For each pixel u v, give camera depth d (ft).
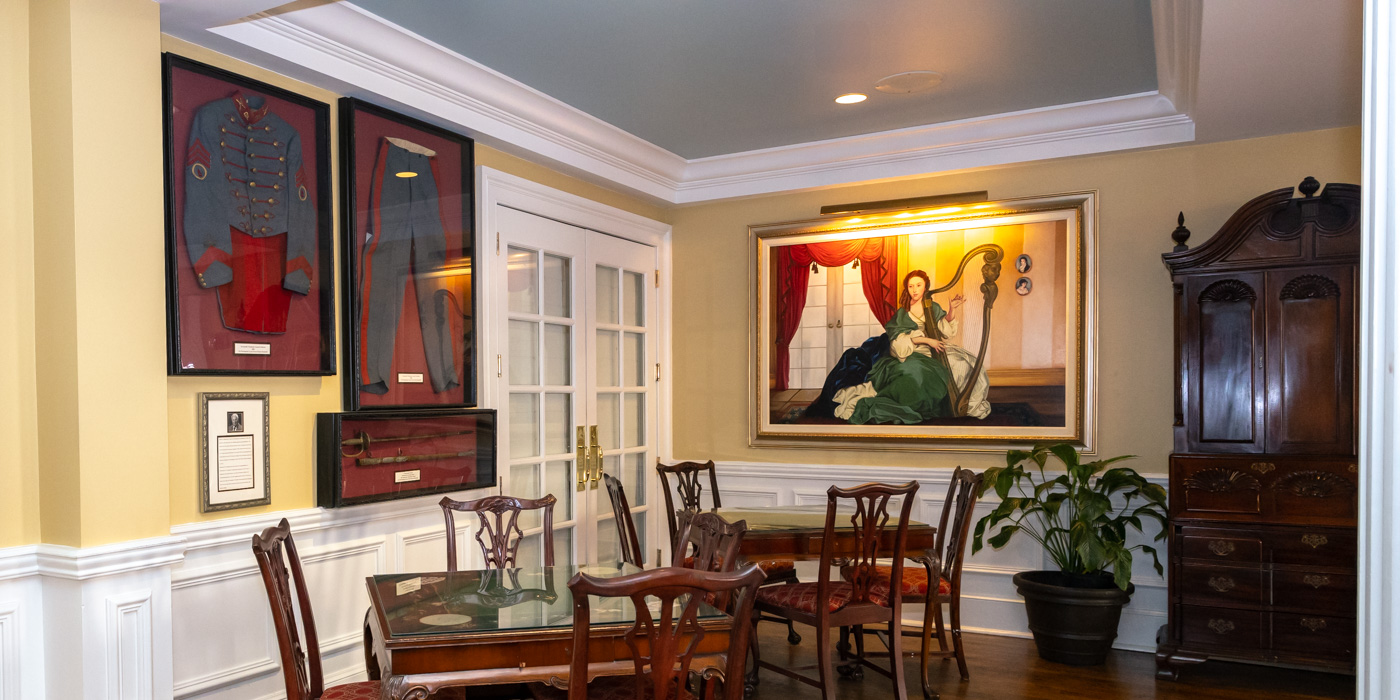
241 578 11.36
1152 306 15.96
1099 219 16.37
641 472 19.77
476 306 15.07
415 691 7.39
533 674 7.68
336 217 12.65
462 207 14.60
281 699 11.82
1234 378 14.10
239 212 11.17
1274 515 13.38
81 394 8.82
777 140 18.04
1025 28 12.38
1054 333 16.66
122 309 9.22
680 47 13.02
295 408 12.09
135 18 9.43
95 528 8.92
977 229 17.37
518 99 14.82
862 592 12.33
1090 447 16.28
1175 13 11.11
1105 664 14.82
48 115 9.00
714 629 8.09
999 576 16.87
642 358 19.86
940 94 15.24
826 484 18.66
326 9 11.45
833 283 18.74
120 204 9.23
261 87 11.50
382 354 13.15
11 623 8.87
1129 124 15.71
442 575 10.38
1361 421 3.07
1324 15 9.95
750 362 19.51
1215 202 15.52
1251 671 14.39
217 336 10.87
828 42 12.85
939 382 17.63
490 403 15.28
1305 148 14.89
